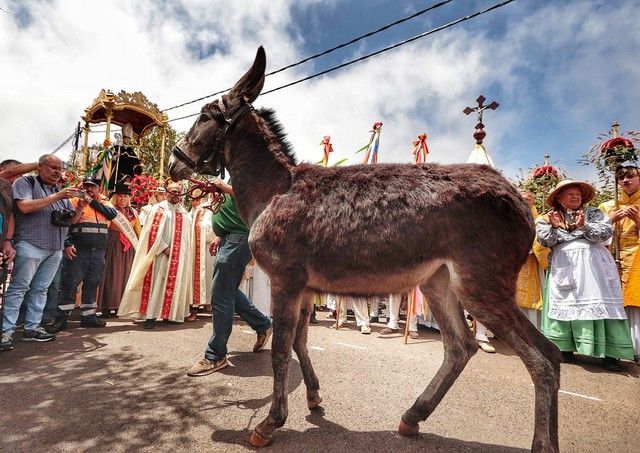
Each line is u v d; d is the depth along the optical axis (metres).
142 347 4.51
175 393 3.20
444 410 3.01
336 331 5.94
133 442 2.41
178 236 5.79
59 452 2.27
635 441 2.60
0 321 4.16
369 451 2.37
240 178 2.93
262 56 2.84
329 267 2.42
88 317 5.56
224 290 3.73
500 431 2.68
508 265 2.20
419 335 5.86
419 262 2.29
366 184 2.47
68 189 4.53
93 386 3.30
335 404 3.06
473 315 2.20
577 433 2.71
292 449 2.38
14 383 3.32
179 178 3.19
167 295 5.59
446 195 2.24
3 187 4.11
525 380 3.77
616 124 4.79
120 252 6.48
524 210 2.28
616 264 4.53
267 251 2.54
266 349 4.59
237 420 2.75
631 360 4.38
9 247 4.25
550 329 4.66
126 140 10.79
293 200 2.55
